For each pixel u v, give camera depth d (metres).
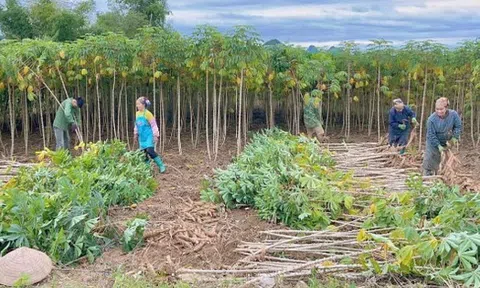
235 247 6.11
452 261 4.78
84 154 9.16
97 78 13.21
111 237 6.39
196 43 12.05
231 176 7.89
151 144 10.34
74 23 25.12
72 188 6.48
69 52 12.92
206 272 5.39
